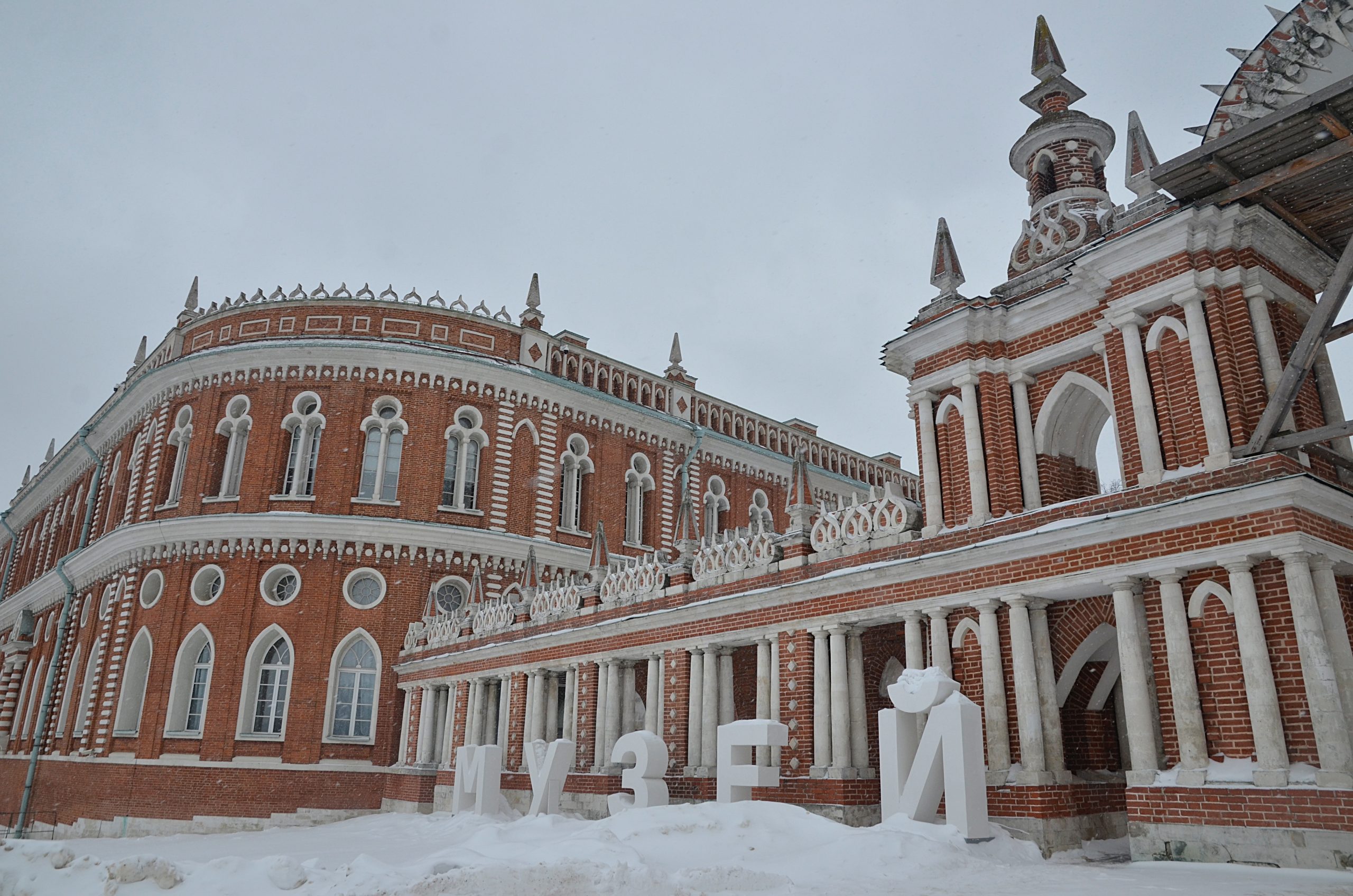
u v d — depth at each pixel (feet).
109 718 125.29
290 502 125.29
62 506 191.21
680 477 154.51
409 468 127.95
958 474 59.72
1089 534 48.52
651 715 74.49
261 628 120.26
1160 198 54.49
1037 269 61.26
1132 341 51.47
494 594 127.65
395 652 120.57
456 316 136.05
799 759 61.72
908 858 39.83
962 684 54.65
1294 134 44.70
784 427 175.32
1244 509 43.37
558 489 137.69
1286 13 47.55
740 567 70.54
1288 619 42.27
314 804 113.29
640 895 34.35
